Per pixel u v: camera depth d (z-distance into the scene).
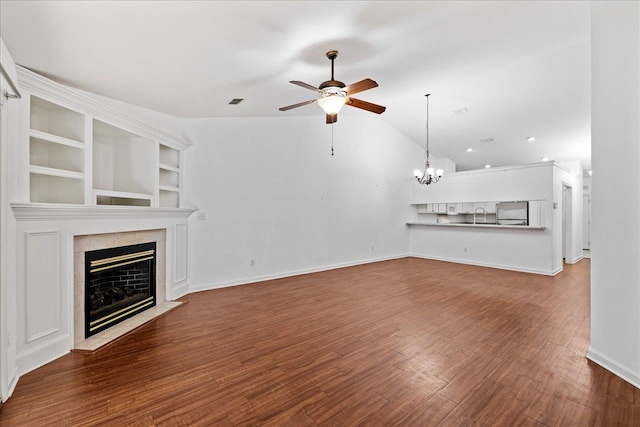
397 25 2.59
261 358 2.56
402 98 5.43
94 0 1.75
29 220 2.35
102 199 3.84
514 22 2.86
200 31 2.24
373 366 2.42
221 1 1.92
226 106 4.27
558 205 6.16
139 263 3.78
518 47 3.53
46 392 2.08
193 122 4.66
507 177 6.48
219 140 4.90
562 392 2.05
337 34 2.61
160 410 1.89
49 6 1.78
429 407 1.91
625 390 2.06
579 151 7.23
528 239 6.11
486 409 1.88
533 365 2.41
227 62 2.85
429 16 2.52
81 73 2.80
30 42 2.19
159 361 2.51
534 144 7.14
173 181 4.46
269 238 5.49
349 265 6.80
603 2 2.36
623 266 2.22
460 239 7.27
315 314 3.64
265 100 4.21
